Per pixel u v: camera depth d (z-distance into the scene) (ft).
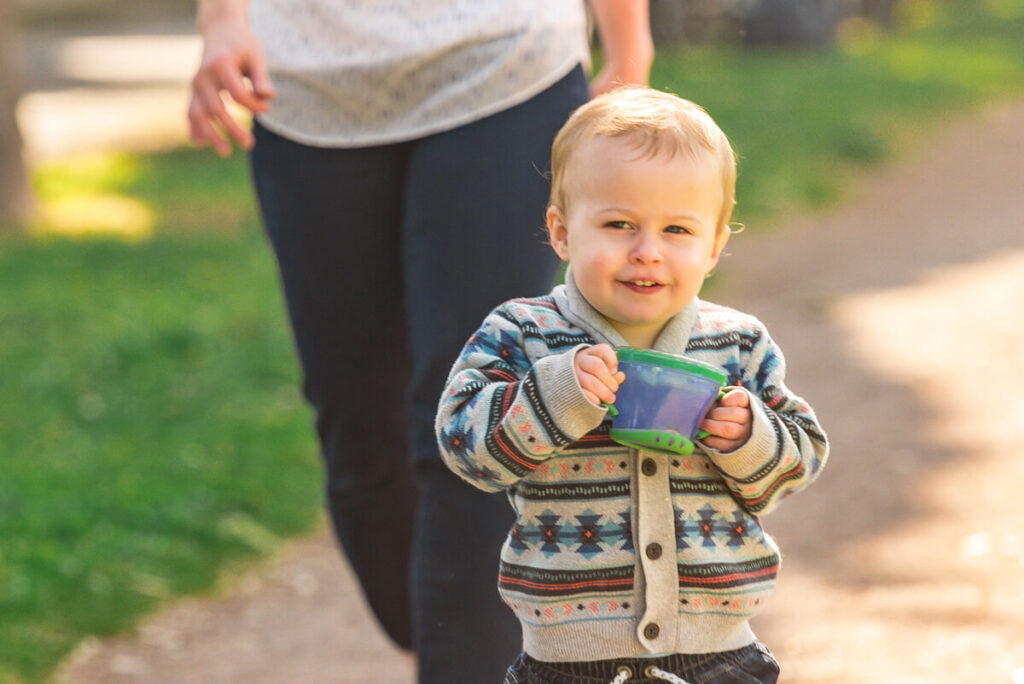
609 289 10.37
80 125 84.12
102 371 35.58
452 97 13.57
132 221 57.00
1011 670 17.15
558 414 9.91
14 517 24.86
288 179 14.55
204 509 25.93
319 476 28.50
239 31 13.84
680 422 9.99
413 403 13.50
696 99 74.18
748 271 46.93
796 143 65.77
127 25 171.42
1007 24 126.93
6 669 19.53
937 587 20.35
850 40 112.37
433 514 13.34
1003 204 57.00
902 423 29.25
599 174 10.30
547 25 13.73
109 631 21.40
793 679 17.61
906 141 71.00
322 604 22.80
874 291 42.91
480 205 13.34
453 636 13.15
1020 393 30.48
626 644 10.41
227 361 36.32
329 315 14.80
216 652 20.89
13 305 42.73
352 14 14.03
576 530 10.44
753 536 10.69
